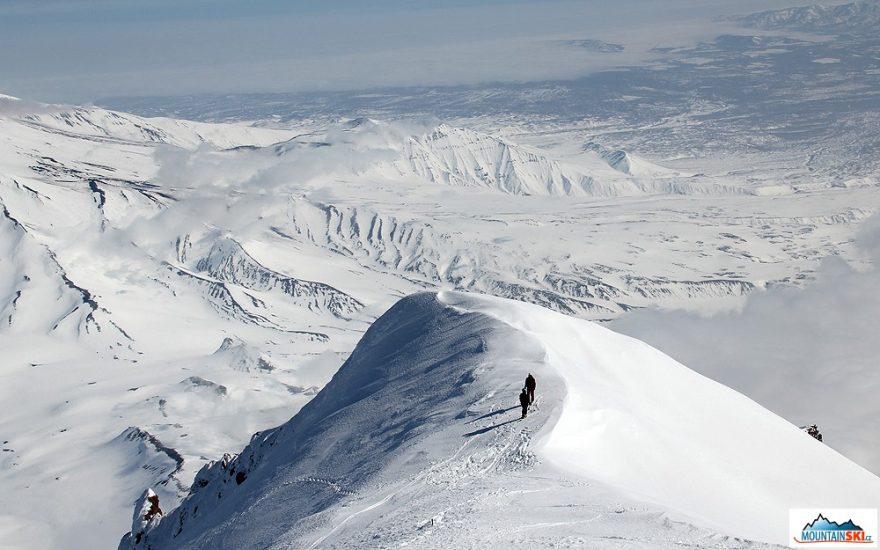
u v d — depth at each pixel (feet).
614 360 177.47
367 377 187.42
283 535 109.19
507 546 79.30
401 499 104.83
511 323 183.11
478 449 116.67
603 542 78.64
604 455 117.70
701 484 119.55
